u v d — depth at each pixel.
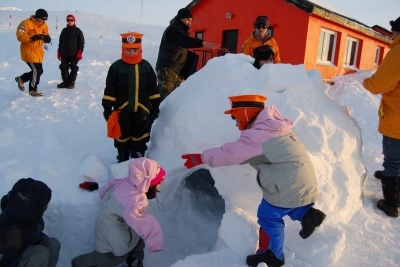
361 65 12.45
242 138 2.35
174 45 4.12
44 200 2.38
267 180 2.28
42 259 2.34
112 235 2.61
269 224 2.32
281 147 2.26
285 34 9.55
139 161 2.65
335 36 10.77
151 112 3.48
